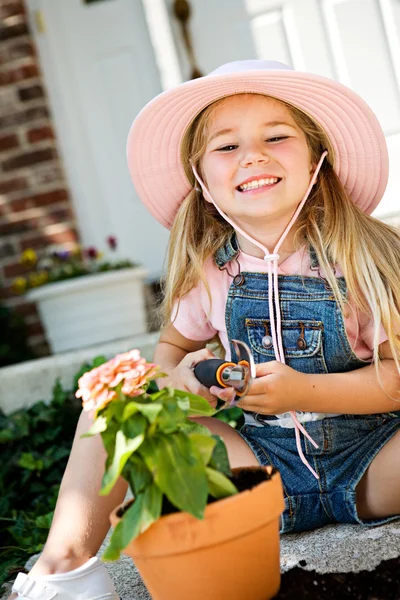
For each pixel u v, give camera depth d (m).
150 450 1.12
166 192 1.90
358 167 1.78
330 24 3.66
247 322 1.66
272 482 1.18
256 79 1.61
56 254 3.60
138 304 3.45
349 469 1.57
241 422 2.41
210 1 3.80
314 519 1.57
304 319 1.61
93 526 1.40
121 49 3.91
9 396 2.91
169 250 1.84
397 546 1.37
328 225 1.68
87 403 1.13
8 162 3.82
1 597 1.63
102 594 1.35
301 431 1.57
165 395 1.16
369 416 1.61
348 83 3.65
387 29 3.60
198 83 1.63
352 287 1.62
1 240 3.83
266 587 1.18
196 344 1.84
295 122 1.67
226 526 1.11
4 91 3.81
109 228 3.97
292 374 1.44
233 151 1.66
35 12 3.89
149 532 1.12
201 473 1.11
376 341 1.55
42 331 3.85
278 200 1.61
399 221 3.43
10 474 2.52
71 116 3.93
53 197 3.82
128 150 1.83
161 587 1.17
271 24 3.74
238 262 1.71
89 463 1.43
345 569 1.31
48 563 1.36
